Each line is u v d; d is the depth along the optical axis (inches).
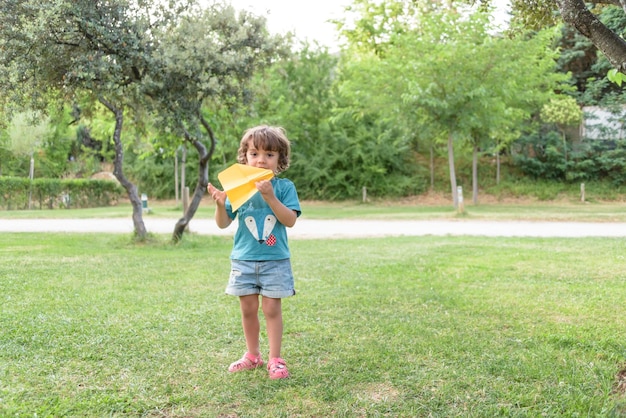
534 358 130.3
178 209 920.3
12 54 339.6
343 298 201.0
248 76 400.5
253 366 127.0
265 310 125.0
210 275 258.8
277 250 124.8
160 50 367.9
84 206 1099.9
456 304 189.9
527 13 207.0
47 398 107.2
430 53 756.0
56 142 1311.5
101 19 352.5
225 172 120.0
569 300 194.7
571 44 1114.7
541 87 1003.3
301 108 1074.1
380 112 833.5
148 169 1200.8
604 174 1060.5
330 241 438.6
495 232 513.7
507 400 106.5
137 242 436.8
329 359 132.0
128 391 111.3
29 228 588.7
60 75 362.3
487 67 749.3
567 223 607.5
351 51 1039.6
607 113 1051.9
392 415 100.5
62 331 153.6
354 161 1090.7
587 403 103.7
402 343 144.1
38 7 329.7
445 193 1085.1
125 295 207.0
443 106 712.4
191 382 117.3
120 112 426.3
